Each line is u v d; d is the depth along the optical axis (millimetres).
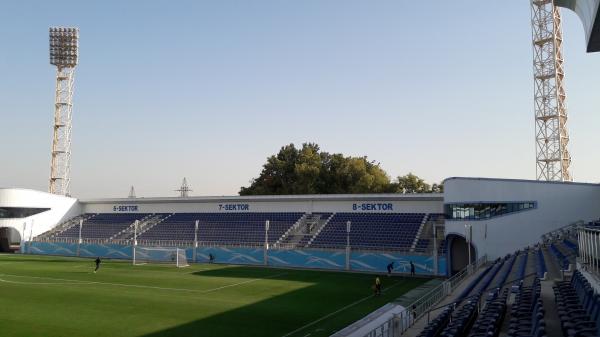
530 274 30938
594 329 14594
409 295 40906
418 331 24250
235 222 77250
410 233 63594
